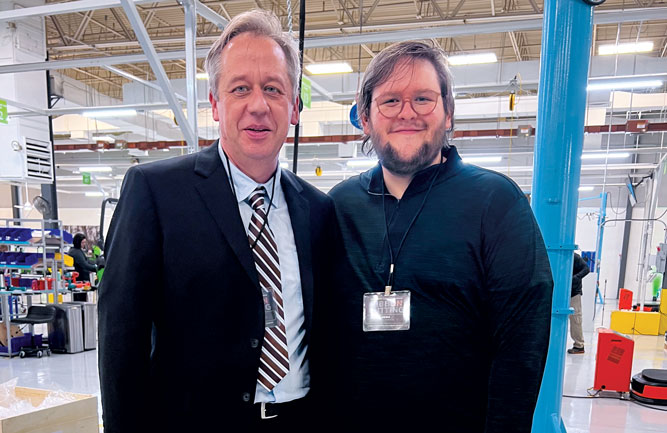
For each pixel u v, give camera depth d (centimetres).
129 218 101
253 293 106
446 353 105
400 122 110
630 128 747
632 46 558
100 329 99
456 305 105
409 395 106
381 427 108
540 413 195
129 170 108
